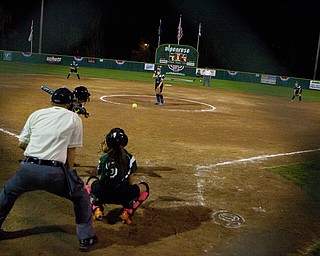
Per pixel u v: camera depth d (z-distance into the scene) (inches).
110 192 227.0
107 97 871.1
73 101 211.9
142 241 218.7
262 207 284.7
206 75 1505.9
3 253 194.2
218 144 482.6
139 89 1135.0
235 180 340.8
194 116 700.7
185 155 411.2
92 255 199.6
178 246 216.1
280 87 1707.7
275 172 376.5
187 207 271.6
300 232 248.2
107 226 233.6
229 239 229.9
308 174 379.2
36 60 1857.8
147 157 390.3
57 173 191.3
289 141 548.1
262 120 740.7
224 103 981.2
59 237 215.5
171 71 1800.0
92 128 506.6
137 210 259.8
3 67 1552.7
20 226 224.1
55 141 192.1
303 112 953.5
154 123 588.1
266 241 231.6
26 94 800.9
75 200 199.5
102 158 228.2
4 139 410.0
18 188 195.9
